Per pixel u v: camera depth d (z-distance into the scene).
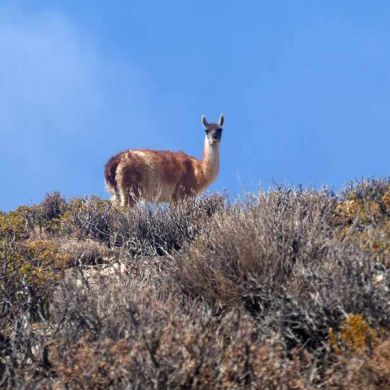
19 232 47.16
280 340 24.23
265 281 27.03
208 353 21.69
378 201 39.72
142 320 24.91
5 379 23.23
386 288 24.98
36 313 30.05
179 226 42.19
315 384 22.31
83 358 21.88
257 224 30.56
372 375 21.47
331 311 24.66
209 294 28.11
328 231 31.42
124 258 37.62
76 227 46.78
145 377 21.09
